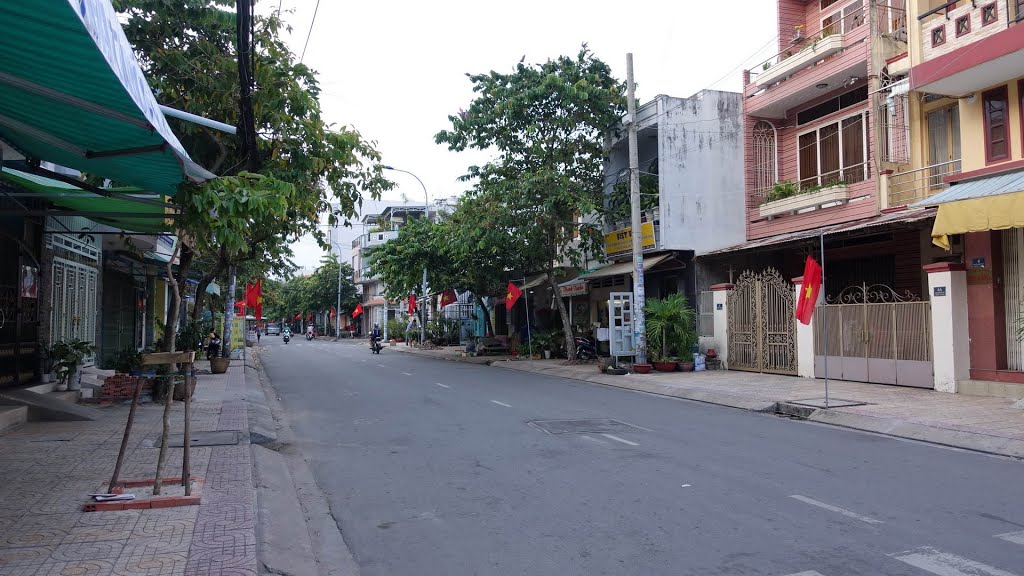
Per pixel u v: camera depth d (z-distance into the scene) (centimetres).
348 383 1834
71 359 1262
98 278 1686
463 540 535
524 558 491
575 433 991
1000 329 1264
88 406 1226
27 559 450
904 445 893
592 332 2614
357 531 564
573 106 2173
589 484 693
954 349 1292
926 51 1441
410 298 4472
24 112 525
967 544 498
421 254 3070
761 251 1916
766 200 2069
